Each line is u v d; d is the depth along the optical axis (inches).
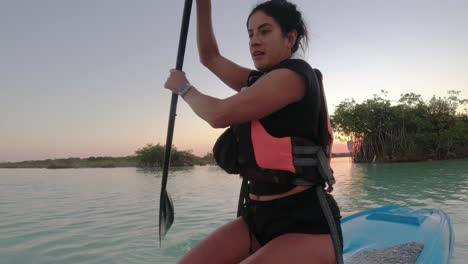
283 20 64.9
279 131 59.7
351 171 847.7
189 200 400.8
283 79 57.3
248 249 67.6
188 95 65.6
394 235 148.0
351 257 126.6
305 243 58.1
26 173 1136.2
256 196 64.9
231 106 58.1
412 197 386.3
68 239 234.2
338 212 64.2
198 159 1700.3
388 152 1396.4
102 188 567.2
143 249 210.4
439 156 1391.5
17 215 322.7
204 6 77.4
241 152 63.7
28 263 187.8
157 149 1582.2
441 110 1448.1
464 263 172.6
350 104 1503.4
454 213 288.5
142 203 390.0
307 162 59.8
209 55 81.8
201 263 65.1
